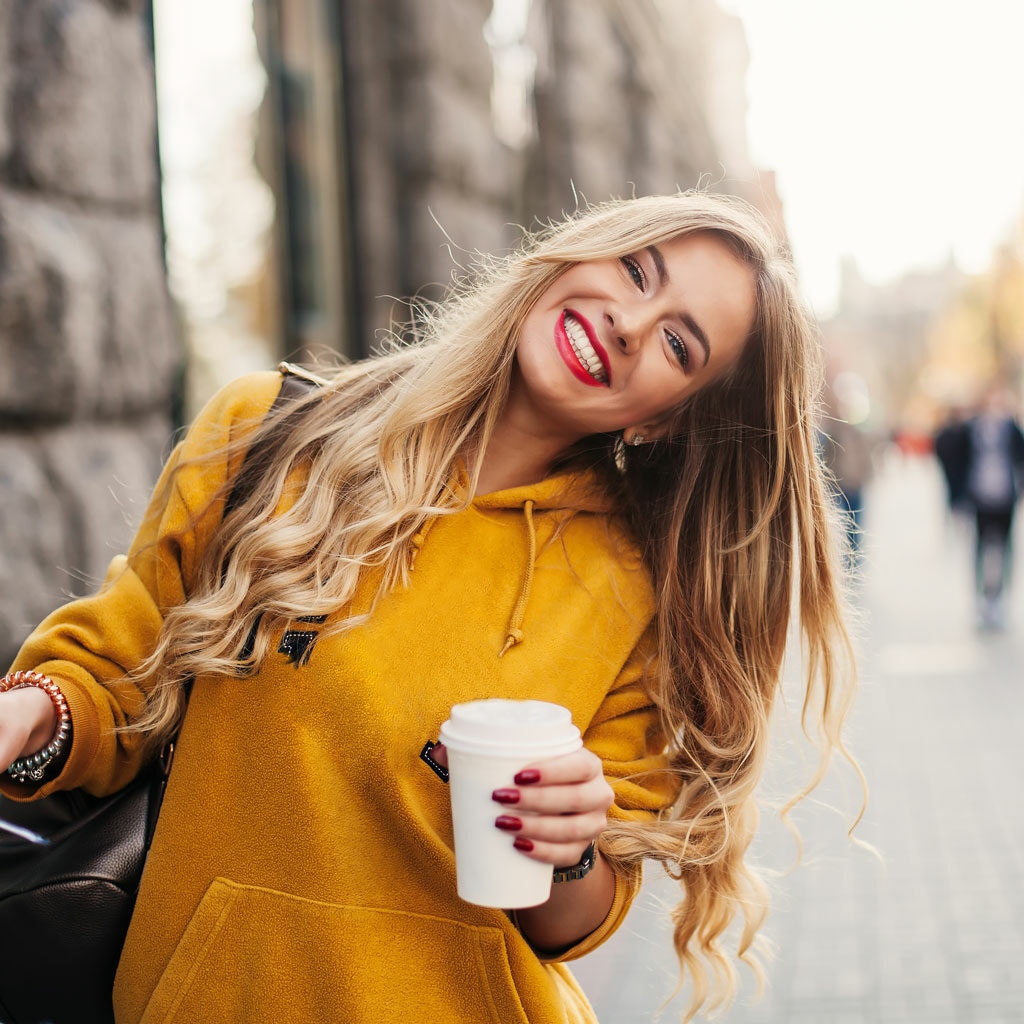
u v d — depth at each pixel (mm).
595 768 1205
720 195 1686
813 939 3592
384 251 6461
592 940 1463
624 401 1548
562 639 1521
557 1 9828
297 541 1471
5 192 2791
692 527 1740
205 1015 1376
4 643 2688
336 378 1714
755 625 1753
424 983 1374
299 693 1410
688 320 1547
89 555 3004
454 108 6852
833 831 4555
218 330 4648
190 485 1550
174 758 1476
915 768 5441
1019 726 6266
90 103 3062
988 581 10133
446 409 1535
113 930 1442
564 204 9711
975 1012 3104
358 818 1392
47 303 2848
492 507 1570
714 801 1646
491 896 1205
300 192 5711
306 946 1360
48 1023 1471
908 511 27672
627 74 12078
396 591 1473
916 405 95688
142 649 1513
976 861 4230
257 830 1397
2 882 1468
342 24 6309
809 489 1746
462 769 1192
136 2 3348
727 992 1785
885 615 10891
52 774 1454
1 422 2812
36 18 2879
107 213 3193
